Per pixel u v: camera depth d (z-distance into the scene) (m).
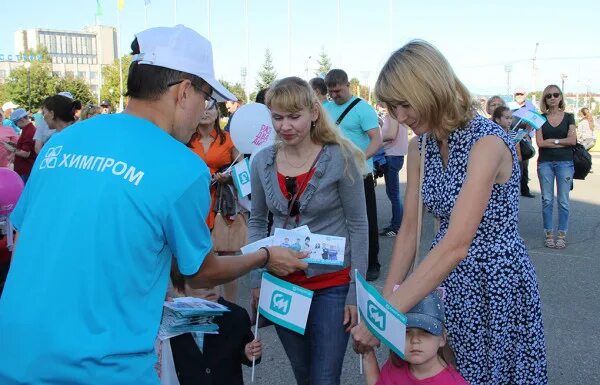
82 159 1.60
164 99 1.72
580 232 7.99
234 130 4.49
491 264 2.03
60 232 1.53
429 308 2.10
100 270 1.51
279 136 2.66
